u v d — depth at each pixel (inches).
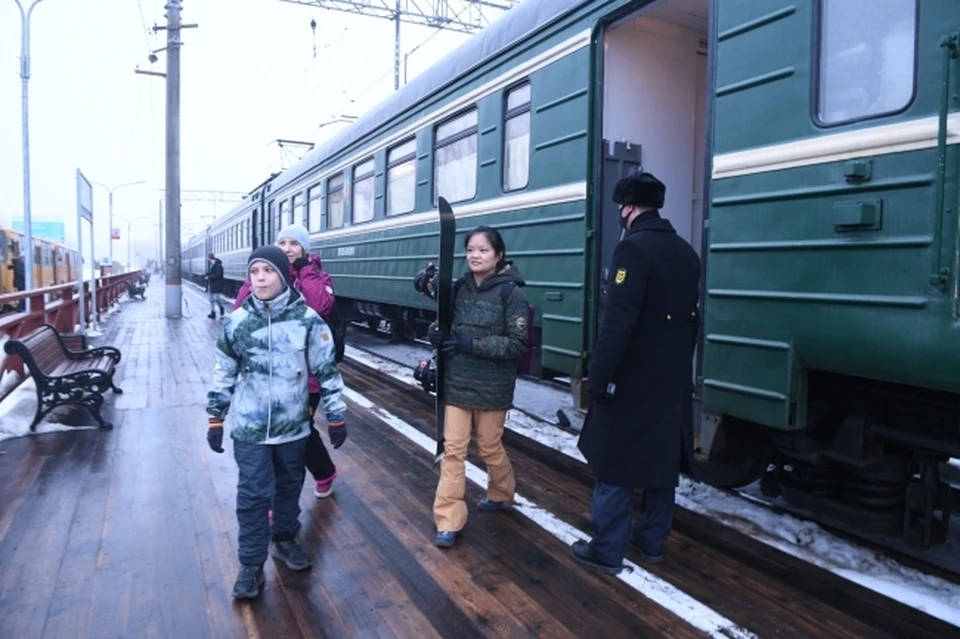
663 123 185.9
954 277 92.7
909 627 94.7
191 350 347.9
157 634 93.0
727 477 145.5
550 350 186.9
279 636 92.8
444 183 256.8
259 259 102.7
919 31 98.4
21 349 184.9
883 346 101.3
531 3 198.5
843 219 106.3
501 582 107.5
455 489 120.3
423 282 143.7
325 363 108.7
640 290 100.9
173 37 527.2
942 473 155.7
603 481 108.3
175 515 132.2
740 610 99.1
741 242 125.0
